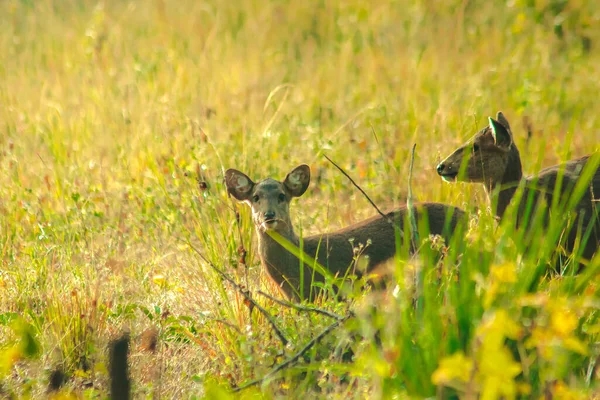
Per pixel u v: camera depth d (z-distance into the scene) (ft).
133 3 144.87
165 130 86.79
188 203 69.87
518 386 36.68
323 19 140.36
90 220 70.90
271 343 48.75
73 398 41.29
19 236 69.82
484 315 38.60
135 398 44.65
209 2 144.87
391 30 133.80
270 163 79.56
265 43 135.23
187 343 53.52
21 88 106.52
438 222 59.67
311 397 42.70
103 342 51.01
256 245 65.21
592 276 43.42
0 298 57.98
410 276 44.01
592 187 58.39
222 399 39.47
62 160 83.41
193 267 62.49
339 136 92.02
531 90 104.12
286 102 107.04
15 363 46.21
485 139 60.03
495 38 125.80
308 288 58.59
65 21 139.64
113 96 101.40
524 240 47.91
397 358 38.60
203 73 110.93
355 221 71.26
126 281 60.29
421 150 83.30
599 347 41.68
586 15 129.90
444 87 108.68
